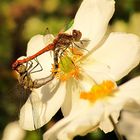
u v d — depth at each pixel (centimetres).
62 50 45
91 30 45
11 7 72
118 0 67
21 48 70
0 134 64
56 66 45
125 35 44
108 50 44
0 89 65
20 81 45
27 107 45
